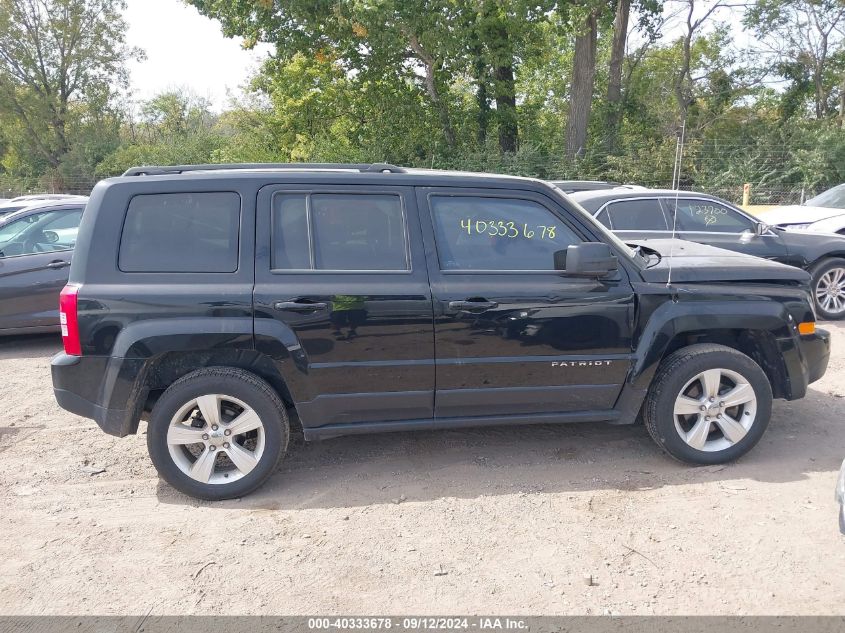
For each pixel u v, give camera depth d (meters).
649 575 3.28
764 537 3.57
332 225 4.13
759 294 4.44
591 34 22.80
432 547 3.56
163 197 4.06
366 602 3.13
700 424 4.36
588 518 3.81
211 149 37.66
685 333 4.64
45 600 3.20
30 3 40.56
